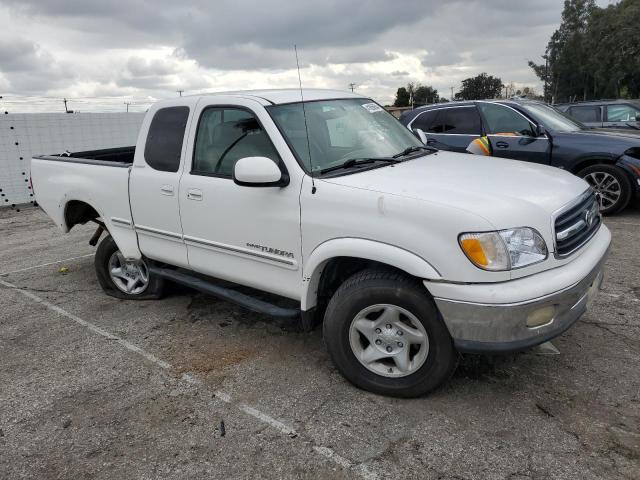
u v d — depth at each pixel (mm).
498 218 2777
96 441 2994
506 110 8047
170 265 4855
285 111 3709
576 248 3049
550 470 2533
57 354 4121
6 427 3178
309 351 3902
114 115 15227
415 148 4234
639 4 52844
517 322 2730
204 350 4023
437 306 2857
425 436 2838
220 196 3793
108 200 4789
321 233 3234
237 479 2627
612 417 2902
